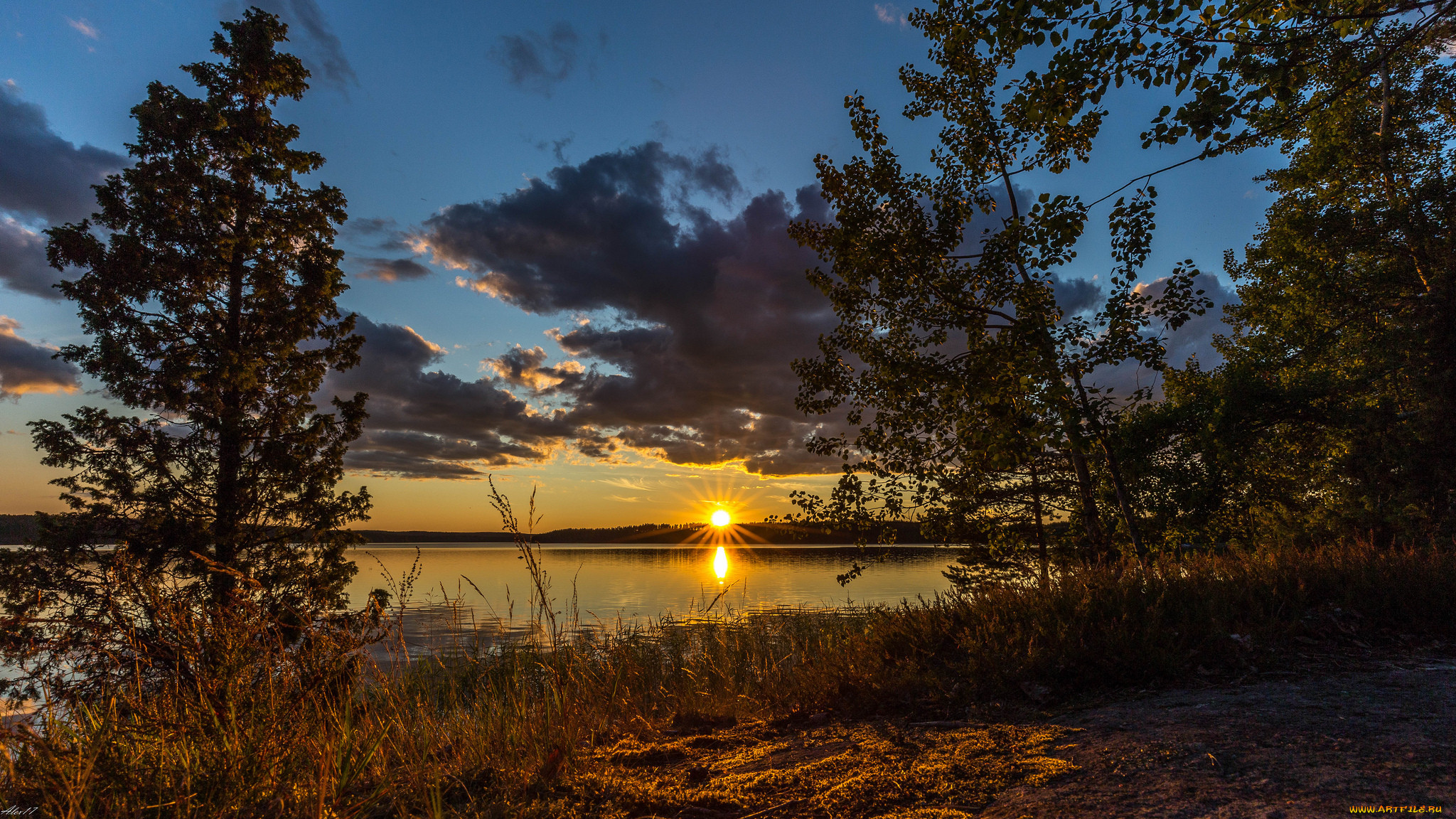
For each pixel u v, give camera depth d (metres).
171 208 16.20
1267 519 15.40
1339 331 17.06
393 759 3.90
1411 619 5.32
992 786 2.82
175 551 13.70
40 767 2.73
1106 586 5.86
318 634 3.42
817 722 4.50
